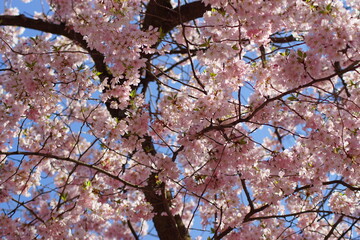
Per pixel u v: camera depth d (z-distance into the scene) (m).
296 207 6.06
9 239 4.96
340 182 4.90
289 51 4.03
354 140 4.53
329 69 4.80
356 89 4.54
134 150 5.04
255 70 4.29
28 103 4.82
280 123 5.21
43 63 4.64
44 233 4.60
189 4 6.30
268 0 3.84
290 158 4.71
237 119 4.61
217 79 4.09
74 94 4.83
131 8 4.21
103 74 6.02
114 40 4.23
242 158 4.56
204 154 5.01
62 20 6.90
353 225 5.26
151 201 5.43
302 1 4.12
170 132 4.95
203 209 5.89
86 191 4.72
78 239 4.84
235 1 3.80
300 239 6.07
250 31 3.97
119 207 5.23
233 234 5.47
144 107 4.61
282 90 4.70
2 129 4.88
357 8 4.86
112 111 5.64
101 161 5.39
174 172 4.61
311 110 4.85
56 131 5.34
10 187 5.77
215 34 4.21
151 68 6.50
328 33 3.76
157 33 4.28
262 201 5.08
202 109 4.13
